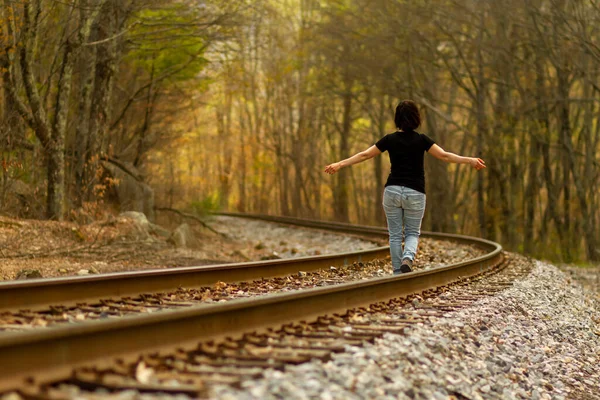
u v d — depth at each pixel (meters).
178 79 32.34
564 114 34.25
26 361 3.80
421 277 9.55
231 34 26.23
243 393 3.71
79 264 13.52
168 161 43.38
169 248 19.19
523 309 9.42
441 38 35.97
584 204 33.97
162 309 6.86
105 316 6.30
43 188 19.22
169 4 25.25
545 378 6.72
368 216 64.31
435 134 41.94
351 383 4.32
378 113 54.91
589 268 25.84
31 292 6.42
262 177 73.94
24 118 17.95
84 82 21.94
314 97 48.84
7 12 17.00
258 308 5.68
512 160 37.91
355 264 13.43
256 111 69.75
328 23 40.69
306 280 10.62
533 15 31.67
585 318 11.07
